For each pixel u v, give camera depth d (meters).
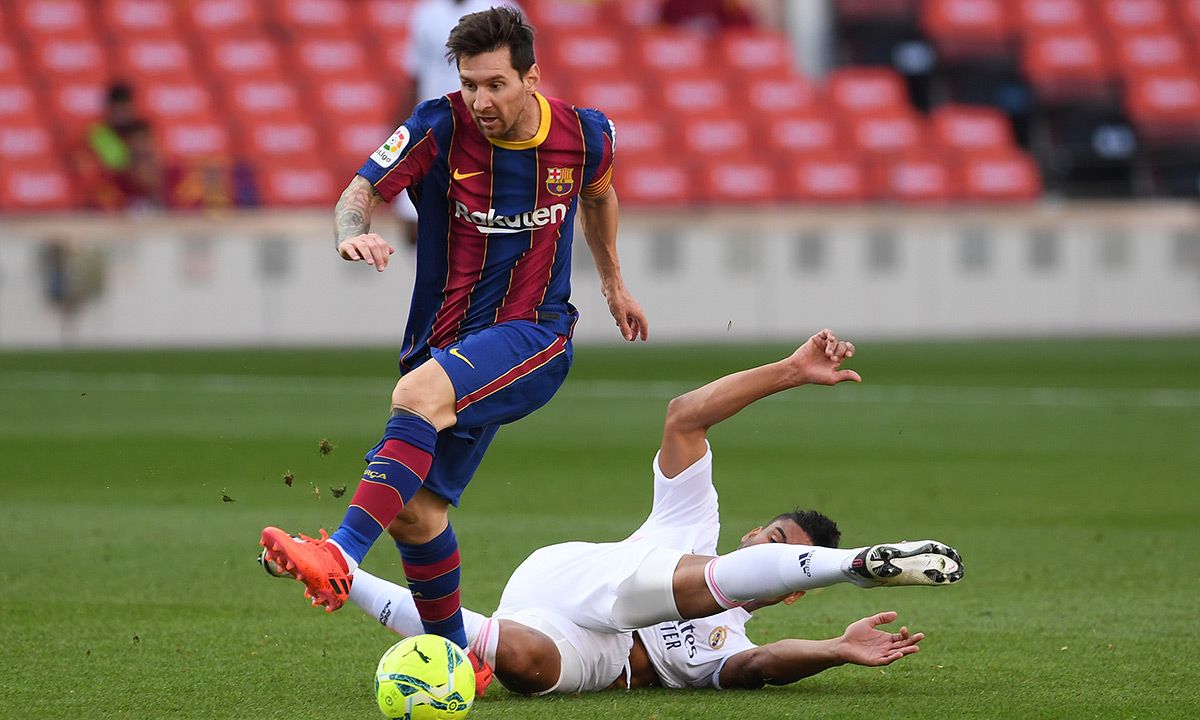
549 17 89.25
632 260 72.75
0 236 66.50
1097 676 16.08
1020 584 21.89
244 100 78.81
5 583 21.55
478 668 15.07
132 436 39.34
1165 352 67.12
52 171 73.12
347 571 13.60
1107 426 42.78
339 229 14.81
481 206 15.59
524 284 15.83
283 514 28.17
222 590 21.16
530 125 15.60
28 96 76.88
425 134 15.47
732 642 15.92
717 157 81.06
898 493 30.86
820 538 16.02
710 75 85.81
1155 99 88.25
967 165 83.25
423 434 14.61
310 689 15.52
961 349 68.88
